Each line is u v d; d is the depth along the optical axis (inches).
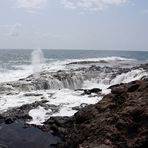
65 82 1409.9
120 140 537.0
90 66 2021.4
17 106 959.0
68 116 836.6
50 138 730.2
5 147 673.6
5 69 2117.4
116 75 1552.7
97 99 1038.4
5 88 1180.5
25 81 1311.5
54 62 2842.0
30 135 745.0
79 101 1012.5
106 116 642.2
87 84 1494.8
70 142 644.1
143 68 1676.9
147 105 585.3
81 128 657.6
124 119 576.1
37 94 1128.2
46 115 875.4
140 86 705.0
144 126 540.4
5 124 821.2
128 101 645.3
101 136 563.8
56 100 1029.8
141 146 508.1
